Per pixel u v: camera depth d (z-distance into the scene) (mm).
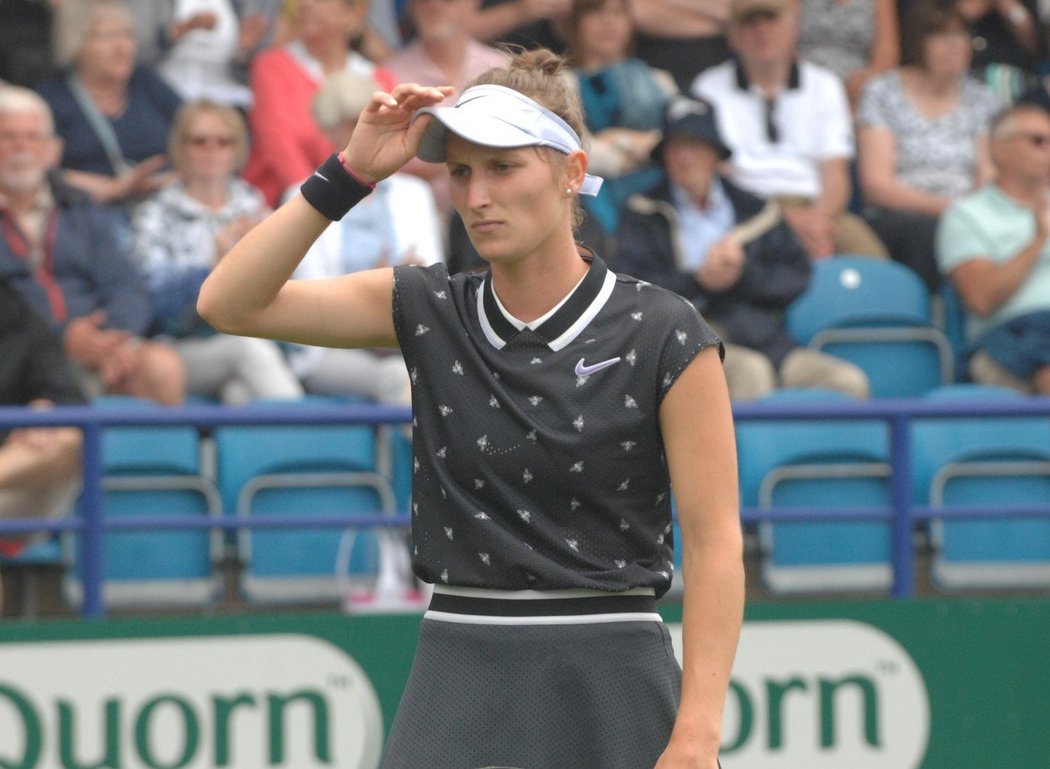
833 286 23562
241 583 19234
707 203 22266
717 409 8555
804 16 26672
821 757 18031
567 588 8531
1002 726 18297
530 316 8656
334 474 19594
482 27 25766
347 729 17266
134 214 21500
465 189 8461
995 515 18344
